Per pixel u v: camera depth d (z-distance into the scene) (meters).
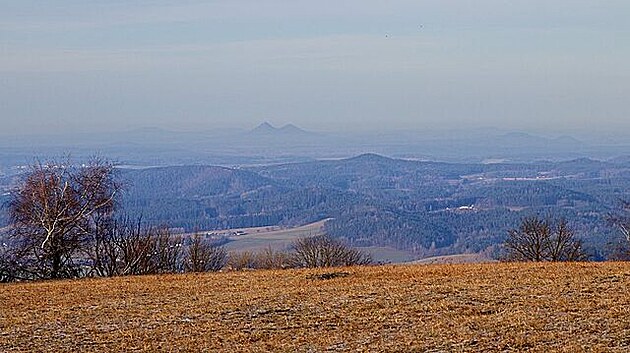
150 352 17.73
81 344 18.70
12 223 39.91
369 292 23.44
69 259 39.88
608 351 15.62
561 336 16.97
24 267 37.69
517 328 17.89
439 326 18.64
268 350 17.44
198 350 17.73
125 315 21.78
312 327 19.42
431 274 27.06
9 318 21.84
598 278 24.08
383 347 17.11
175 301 23.62
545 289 22.45
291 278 27.95
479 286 23.52
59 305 23.75
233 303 22.64
